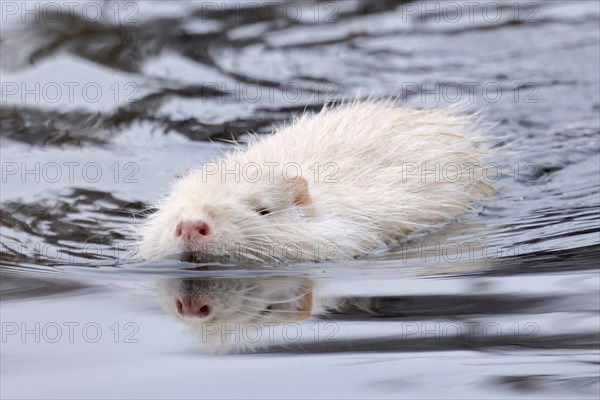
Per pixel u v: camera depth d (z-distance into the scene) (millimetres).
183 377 14883
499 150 28031
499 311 17297
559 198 24984
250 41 37125
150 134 29797
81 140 29406
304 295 18500
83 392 14430
